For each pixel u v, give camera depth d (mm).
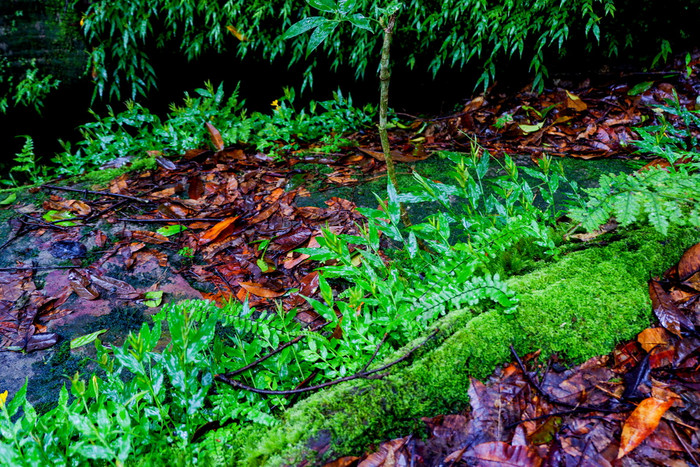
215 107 4426
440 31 4801
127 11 4555
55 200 3350
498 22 4504
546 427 1526
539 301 1894
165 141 4367
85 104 4941
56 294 2408
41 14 4523
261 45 5027
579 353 1782
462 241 2650
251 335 2078
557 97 4758
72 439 1523
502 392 1647
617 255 2129
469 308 1906
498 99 4910
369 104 4957
